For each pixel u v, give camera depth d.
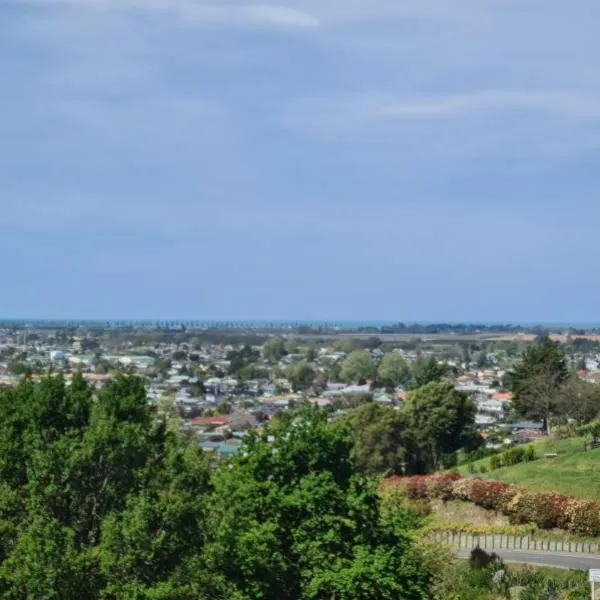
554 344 129.38
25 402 35.28
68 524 31.59
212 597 31.56
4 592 29.59
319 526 34.66
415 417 107.25
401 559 35.00
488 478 71.75
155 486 32.03
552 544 57.72
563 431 95.88
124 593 28.95
